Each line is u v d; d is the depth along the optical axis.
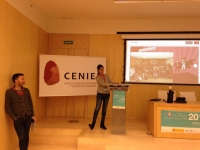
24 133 3.30
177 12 5.15
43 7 4.95
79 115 5.85
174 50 5.71
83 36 5.93
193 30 5.65
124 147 3.65
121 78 5.84
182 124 3.91
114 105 4.12
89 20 5.93
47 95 5.02
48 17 5.79
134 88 5.80
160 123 3.96
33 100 4.84
